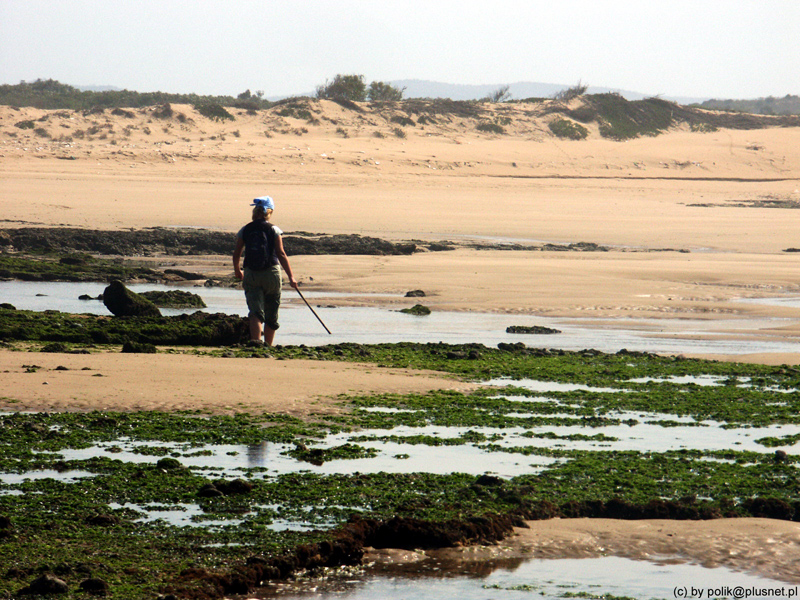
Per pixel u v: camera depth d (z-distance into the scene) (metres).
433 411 26.11
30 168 164.38
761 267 78.75
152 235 97.56
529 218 130.25
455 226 118.06
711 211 151.38
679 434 24.22
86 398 25.75
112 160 183.00
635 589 14.22
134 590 13.34
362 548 15.53
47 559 14.43
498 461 21.08
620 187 196.88
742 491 18.91
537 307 57.25
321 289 64.38
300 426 23.81
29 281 70.19
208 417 24.34
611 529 16.78
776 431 24.83
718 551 15.79
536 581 14.50
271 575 14.34
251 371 30.50
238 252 38.38
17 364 30.14
